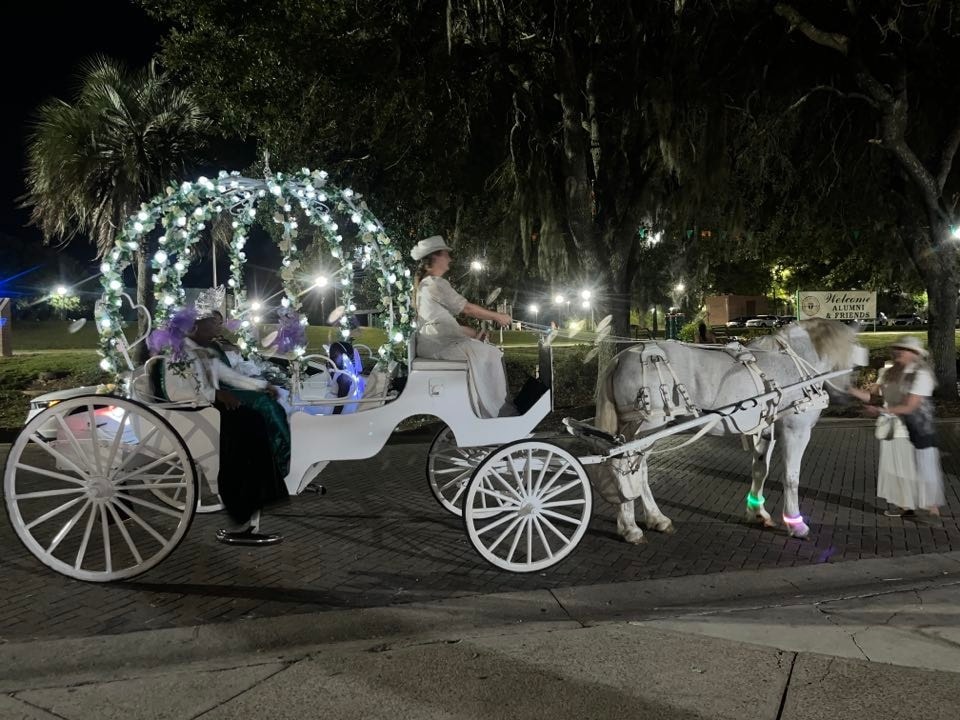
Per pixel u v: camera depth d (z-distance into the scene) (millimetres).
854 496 8742
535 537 7289
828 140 16891
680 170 14523
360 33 13891
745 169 16219
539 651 4852
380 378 7070
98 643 5012
